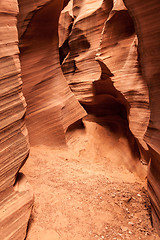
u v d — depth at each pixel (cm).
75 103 619
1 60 210
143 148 549
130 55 531
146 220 304
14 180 237
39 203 328
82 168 487
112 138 695
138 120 524
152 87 254
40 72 552
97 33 721
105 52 571
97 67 733
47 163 475
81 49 773
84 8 752
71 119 607
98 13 696
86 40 748
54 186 379
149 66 249
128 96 537
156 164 265
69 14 922
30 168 439
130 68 532
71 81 800
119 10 515
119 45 550
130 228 289
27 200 246
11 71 220
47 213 309
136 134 530
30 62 534
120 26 548
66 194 357
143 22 231
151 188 286
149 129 265
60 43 984
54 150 574
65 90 598
